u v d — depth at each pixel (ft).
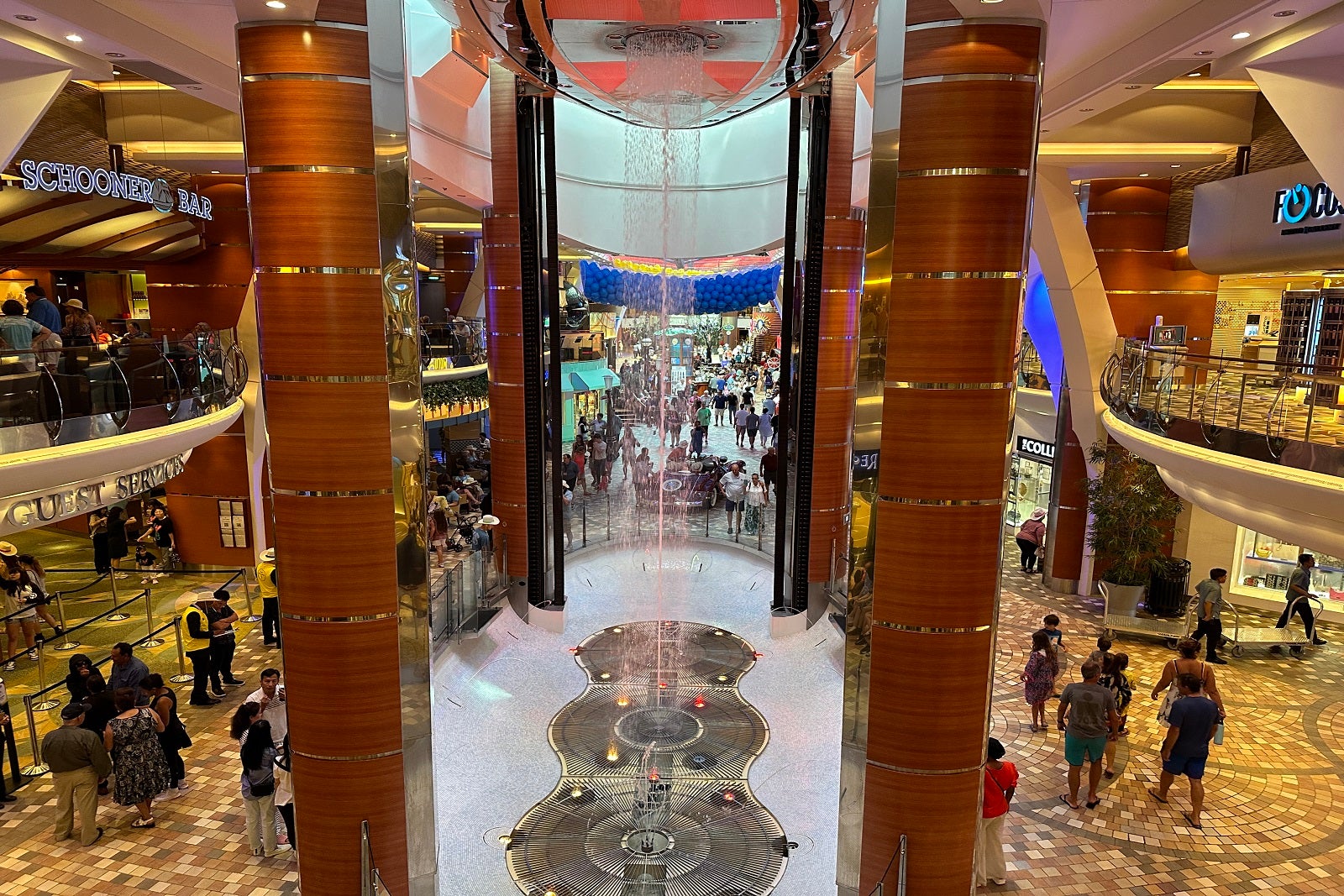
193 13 17.38
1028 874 19.54
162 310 42.37
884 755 15.39
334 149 13.94
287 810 19.90
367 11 13.79
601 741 24.39
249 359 41.68
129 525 46.68
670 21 18.90
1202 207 34.01
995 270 13.75
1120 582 37.11
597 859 19.01
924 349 14.12
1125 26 17.92
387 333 14.76
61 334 27.55
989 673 15.12
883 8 13.67
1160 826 21.58
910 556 14.71
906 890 15.42
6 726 22.65
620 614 35.58
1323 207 26.91
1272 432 22.35
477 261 67.46
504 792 21.79
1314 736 26.91
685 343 74.64
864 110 31.24
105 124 33.94
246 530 42.96
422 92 28.09
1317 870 19.90
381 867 16.11
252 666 31.30
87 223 34.55
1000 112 13.26
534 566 33.71
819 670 29.68
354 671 15.47
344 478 14.89
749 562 43.09
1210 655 33.27
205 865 19.70
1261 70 18.98
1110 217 39.68
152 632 30.89
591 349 68.28
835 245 30.96
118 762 20.83
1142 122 31.73
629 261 53.93
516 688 28.14
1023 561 45.03
